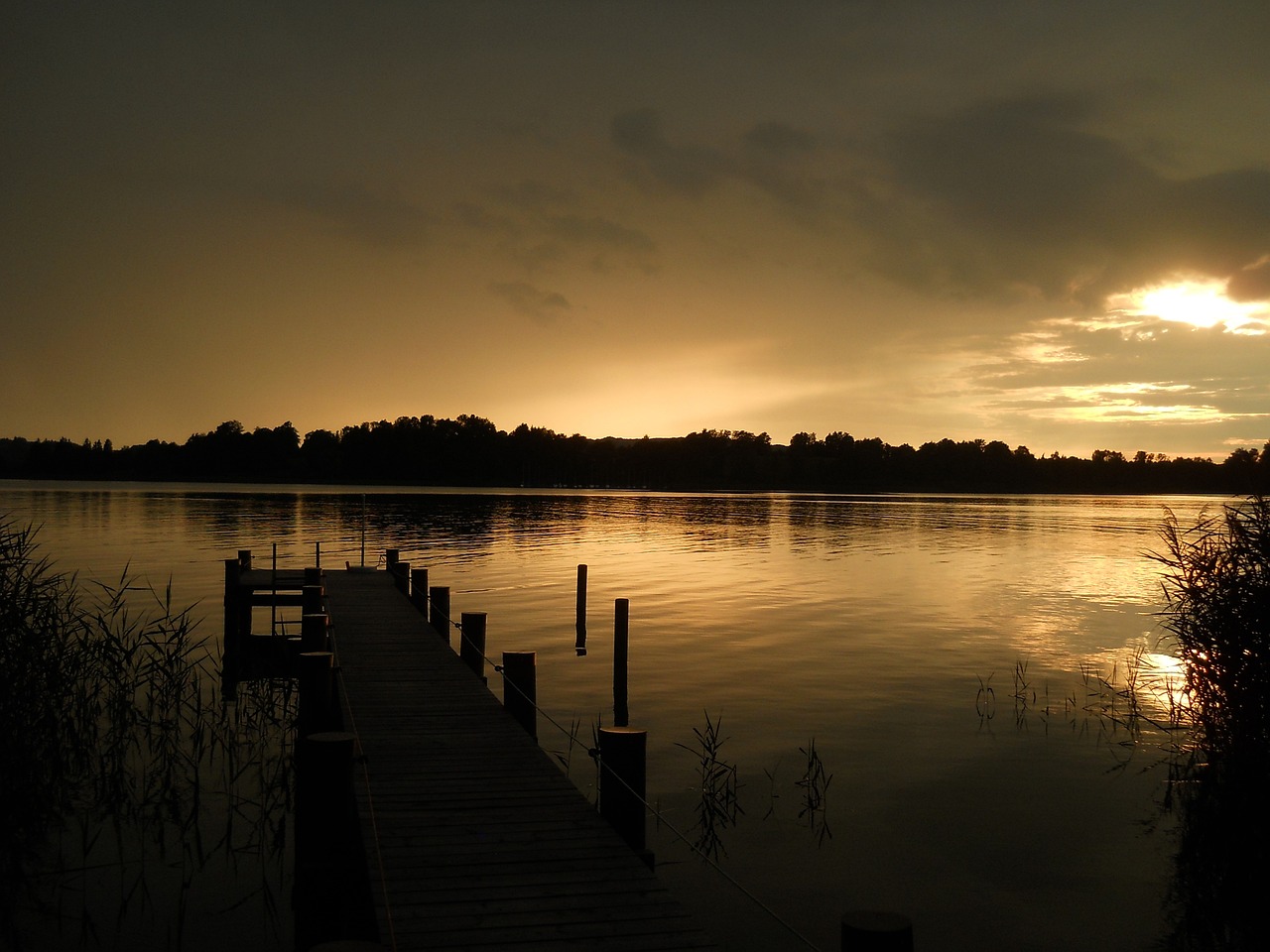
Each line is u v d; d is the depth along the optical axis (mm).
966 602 30312
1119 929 8812
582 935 6410
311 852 7438
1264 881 9609
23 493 112812
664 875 9867
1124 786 12430
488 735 10859
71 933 8461
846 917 5133
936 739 14477
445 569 38000
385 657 14625
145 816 11055
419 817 8430
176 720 14453
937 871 9953
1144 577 37781
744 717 15656
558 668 19391
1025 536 62219
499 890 7062
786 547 51469
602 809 8508
